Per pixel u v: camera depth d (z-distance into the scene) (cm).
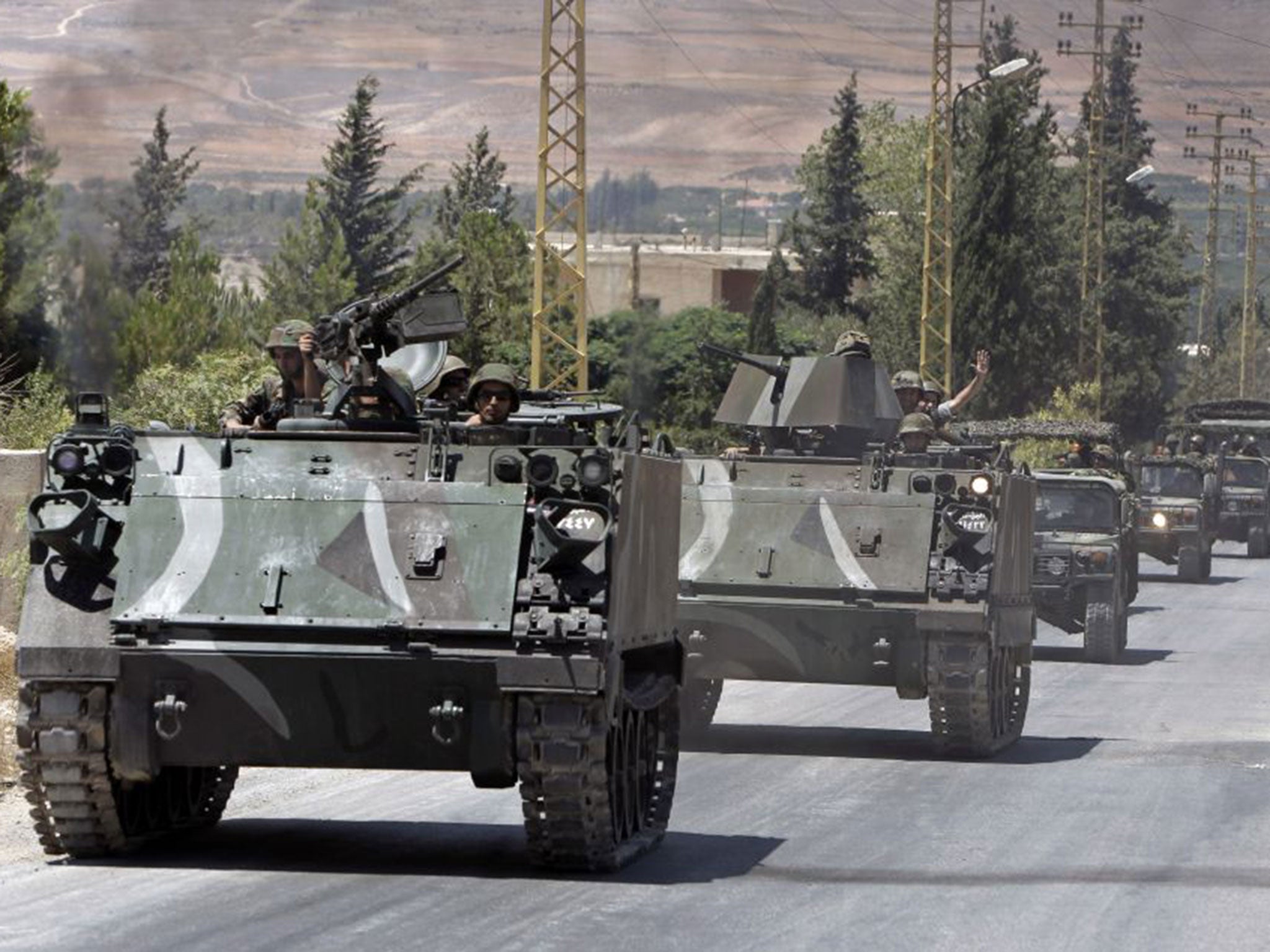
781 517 3256
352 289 6359
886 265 14575
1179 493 8100
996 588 3158
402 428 2216
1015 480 3312
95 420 2102
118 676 1988
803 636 3192
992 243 10944
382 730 2022
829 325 12081
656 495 2219
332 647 1975
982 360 4469
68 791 2038
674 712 2358
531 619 1962
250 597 2000
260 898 1922
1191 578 7925
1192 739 3447
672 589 2338
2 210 4016
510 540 2022
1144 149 17425
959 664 3097
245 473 2098
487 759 2011
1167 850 2322
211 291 5200
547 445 2128
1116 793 2775
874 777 2914
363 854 2181
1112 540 5031
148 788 2192
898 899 1998
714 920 1870
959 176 11875
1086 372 12781
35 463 3609
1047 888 2075
